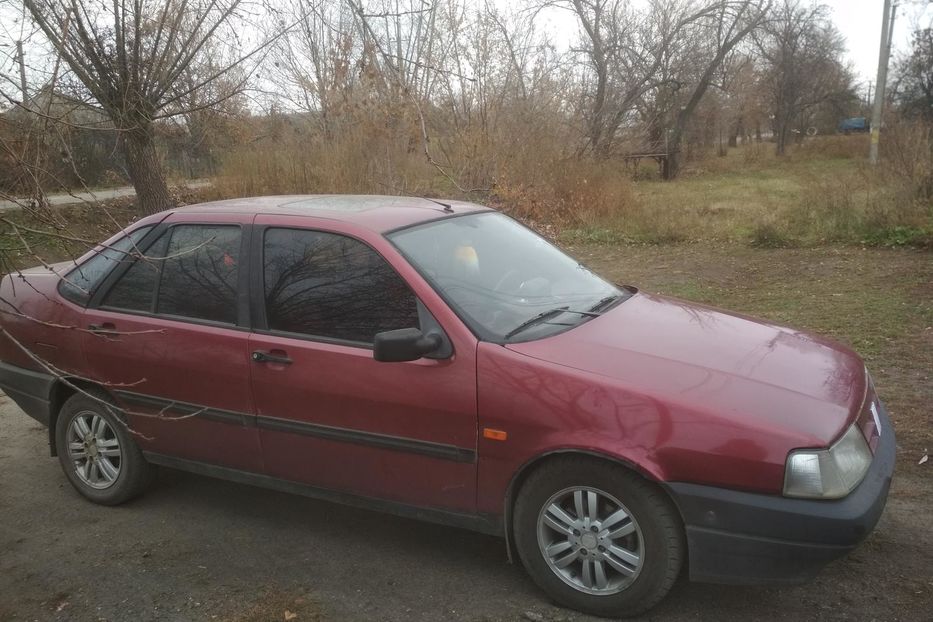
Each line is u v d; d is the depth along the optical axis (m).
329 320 3.52
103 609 3.32
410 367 3.26
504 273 3.76
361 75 12.77
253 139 15.09
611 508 2.99
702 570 2.84
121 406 4.16
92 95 8.32
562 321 3.50
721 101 44.06
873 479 2.91
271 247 3.75
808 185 15.06
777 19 34.16
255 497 4.43
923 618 2.94
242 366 3.67
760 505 2.71
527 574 3.44
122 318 4.07
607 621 3.04
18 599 3.44
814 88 52.66
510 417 3.05
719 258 11.95
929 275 9.16
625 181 17.44
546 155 16.52
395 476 3.39
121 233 4.29
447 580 3.42
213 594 3.39
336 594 3.34
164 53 8.69
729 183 29.31
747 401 2.87
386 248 3.48
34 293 4.47
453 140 15.95
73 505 4.41
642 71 29.45
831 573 3.27
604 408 2.92
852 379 3.24
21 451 5.32
